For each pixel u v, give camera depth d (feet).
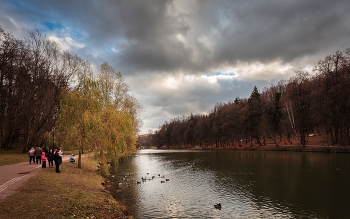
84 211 38.06
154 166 146.51
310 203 62.13
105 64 131.54
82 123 76.64
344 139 183.01
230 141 366.22
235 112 328.49
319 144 216.33
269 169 121.39
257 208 58.18
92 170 100.01
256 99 315.17
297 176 98.99
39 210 33.09
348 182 85.10
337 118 186.19
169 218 50.19
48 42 141.38
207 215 52.85
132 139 139.03
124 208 50.65
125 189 76.33
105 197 56.59
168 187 81.41
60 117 77.15
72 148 81.15
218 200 65.26
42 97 137.69
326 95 198.70
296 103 240.32
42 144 149.59
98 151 82.94
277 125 282.15
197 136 423.64
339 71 189.78
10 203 34.78
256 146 292.61
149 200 64.13
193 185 85.25
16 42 131.23
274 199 66.28
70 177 68.23
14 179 54.70
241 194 72.08
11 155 114.21
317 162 137.90
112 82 131.34
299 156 175.32
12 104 132.36
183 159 197.88
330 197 67.31
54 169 76.13
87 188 61.21
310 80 231.09
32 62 133.39
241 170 122.11
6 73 127.24
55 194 44.62
